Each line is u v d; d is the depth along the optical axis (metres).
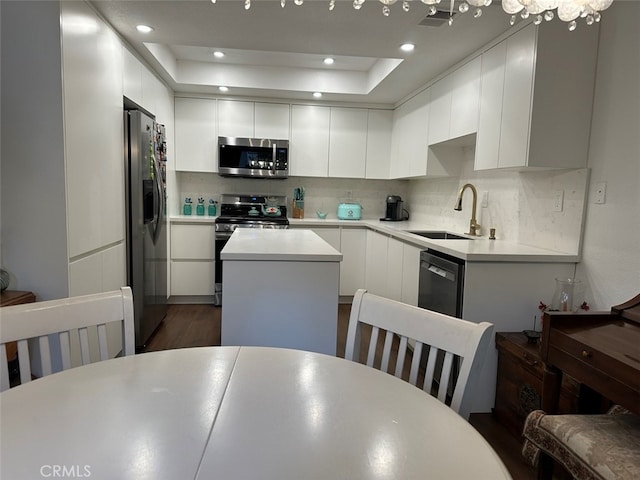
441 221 4.11
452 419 0.86
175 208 4.55
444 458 0.73
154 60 3.38
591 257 2.23
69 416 0.81
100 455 0.70
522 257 2.27
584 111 2.26
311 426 0.81
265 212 4.71
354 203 5.05
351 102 4.64
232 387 0.95
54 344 2.11
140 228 2.98
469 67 2.96
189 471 0.67
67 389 0.92
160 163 3.48
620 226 2.05
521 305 2.31
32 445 0.72
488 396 2.37
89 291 2.39
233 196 4.78
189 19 2.55
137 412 0.83
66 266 2.15
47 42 2.05
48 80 2.07
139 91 3.24
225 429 0.79
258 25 2.60
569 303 2.06
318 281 2.06
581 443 1.29
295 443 0.75
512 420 2.18
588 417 1.43
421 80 3.67
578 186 2.29
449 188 3.96
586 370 1.43
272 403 0.89
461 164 3.74
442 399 1.09
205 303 4.45
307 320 2.07
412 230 3.62
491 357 2.33
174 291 4.33
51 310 1.13
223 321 2.04
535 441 1.47
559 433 1.37
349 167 4.71
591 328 1.58
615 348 1.40
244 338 2.05
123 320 1.23
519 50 2.35
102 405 0.86
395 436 0.79
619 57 2.09
